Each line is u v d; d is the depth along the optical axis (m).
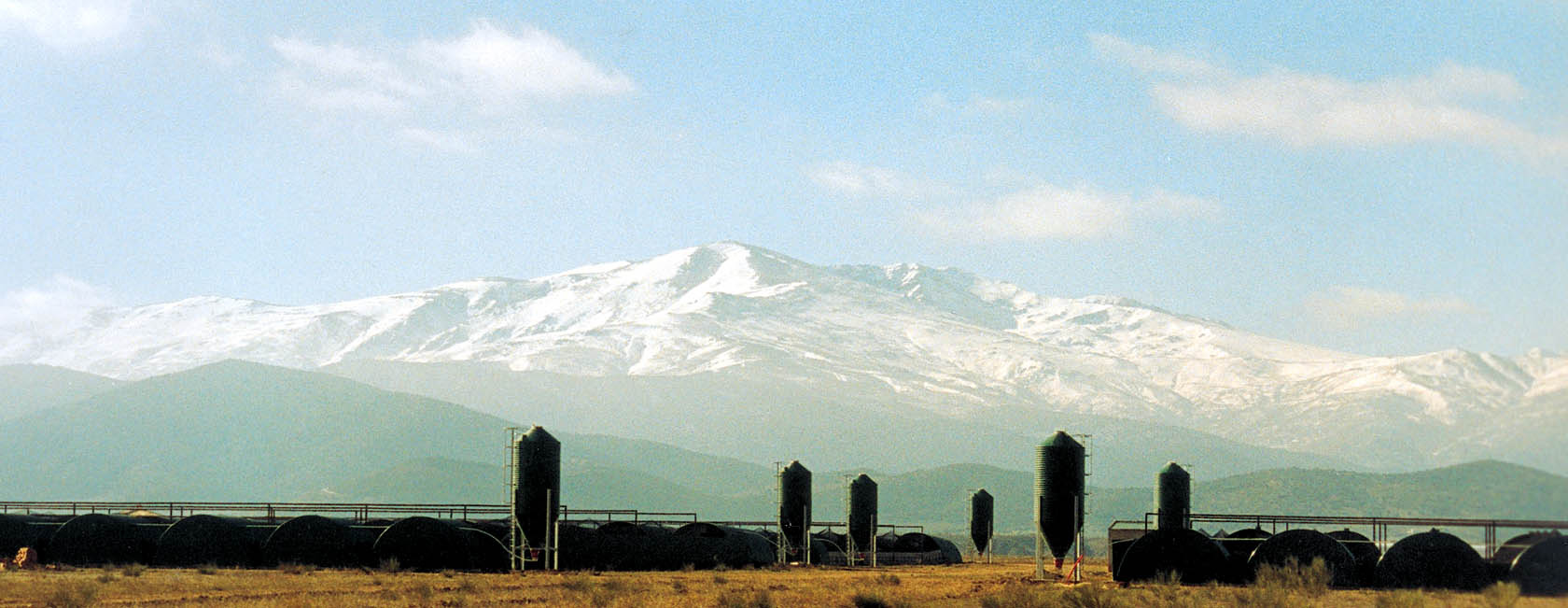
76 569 85.19
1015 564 120.12
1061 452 83.50
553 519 87.50
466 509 88.94
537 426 89.12
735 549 97.88
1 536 90.31
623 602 59.78
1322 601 60.41
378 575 78.88
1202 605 58.00
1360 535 82.50
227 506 95.44
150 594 63.72
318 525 86.44
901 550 120.25
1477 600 58.97
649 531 95.44
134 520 90.62
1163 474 99.94
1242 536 80.50
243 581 72.50
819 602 62.09
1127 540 78.19
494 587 70.00
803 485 113.00
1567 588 59.97
